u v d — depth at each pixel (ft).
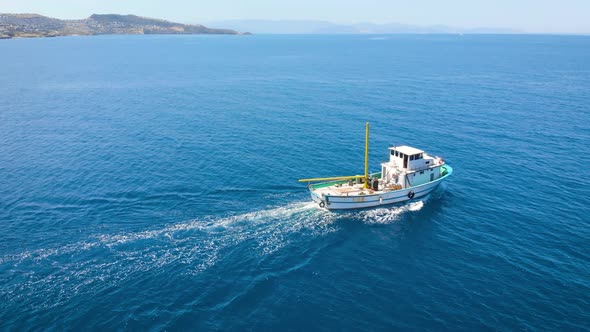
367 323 118.52
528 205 190.80
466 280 137.49
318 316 121.08
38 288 128.67
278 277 137.80
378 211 185.57
